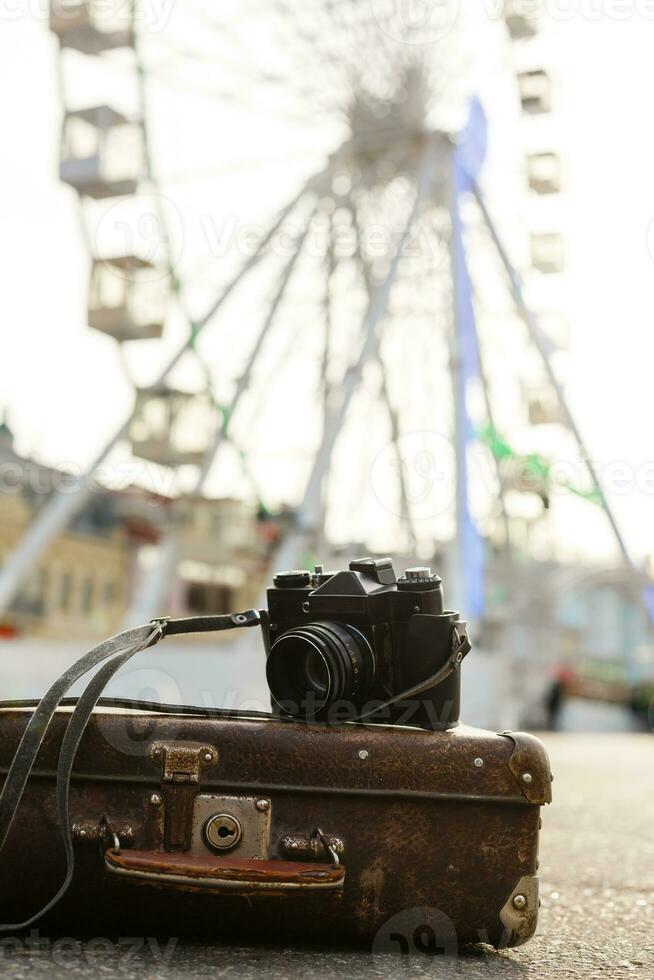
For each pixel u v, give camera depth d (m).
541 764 1.56
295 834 1.53
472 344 10.82
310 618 1.69
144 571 30.28
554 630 14.21
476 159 11.17
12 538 23.95
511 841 1.55
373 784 1.54
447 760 1.55
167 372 10.27
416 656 1.65
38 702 1.67
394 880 1.54
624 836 3.39
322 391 11.55
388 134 10.80
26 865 1.53
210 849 1.52
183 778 1.52
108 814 1.53
